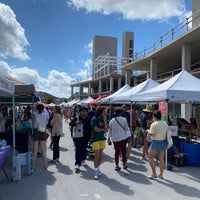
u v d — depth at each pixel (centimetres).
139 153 1091
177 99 872
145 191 607
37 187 636
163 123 710
